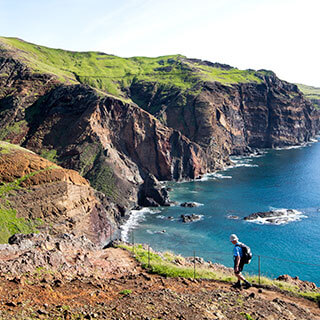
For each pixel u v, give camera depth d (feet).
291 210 258.98
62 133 389.19
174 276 48.98
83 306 27.58
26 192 172.65
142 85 637.30
